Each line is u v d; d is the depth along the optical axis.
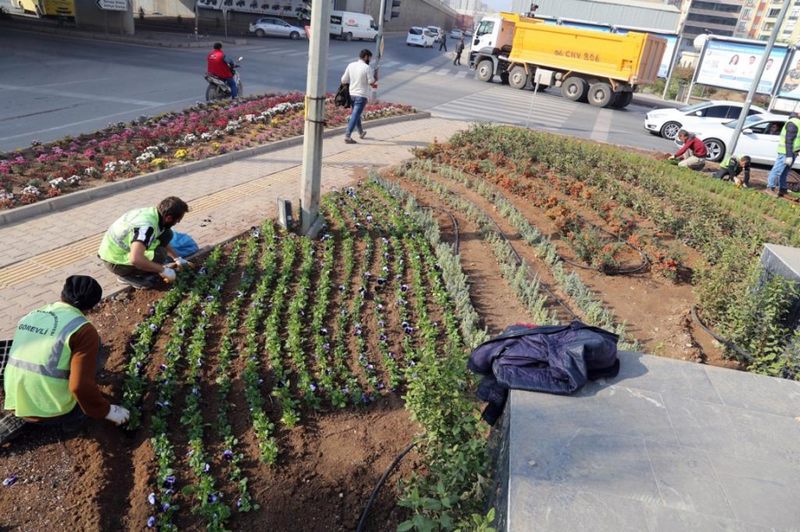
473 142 13.40
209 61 15.55
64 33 30.20
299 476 4.24
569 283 7.31
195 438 4.34
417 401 4.30
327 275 6.83
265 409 4.78
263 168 10.78
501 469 3.24
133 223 5.83
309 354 5.51
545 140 14.04
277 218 8.38
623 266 8.35
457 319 6.39
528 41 26.31
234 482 4.09
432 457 4.23
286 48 34.66
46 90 16.73
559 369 3.59
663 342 6.58
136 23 40.00
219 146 11.27
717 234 9.59
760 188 15.05
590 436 3.18
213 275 6.61
